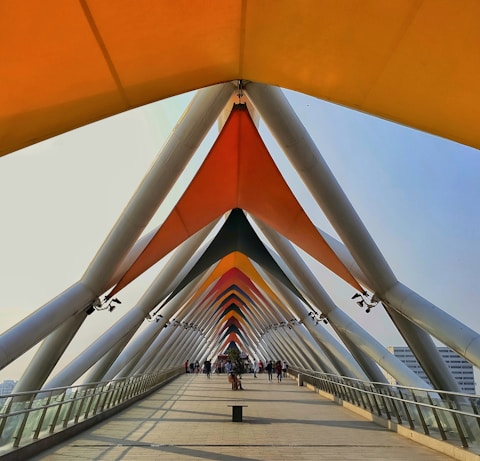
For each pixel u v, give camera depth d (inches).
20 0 176.9
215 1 207.6
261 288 1185.4
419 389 418.3
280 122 421.4
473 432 338.0
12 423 336.2
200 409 701.9
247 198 570.3
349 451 389.4
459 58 203.3
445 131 250.8
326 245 533.0
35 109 229.0
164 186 442.6
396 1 191.6
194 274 880.9
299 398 909.2
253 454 372.5
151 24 210.1
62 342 473.1
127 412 666.2
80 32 199.8
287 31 227.5
